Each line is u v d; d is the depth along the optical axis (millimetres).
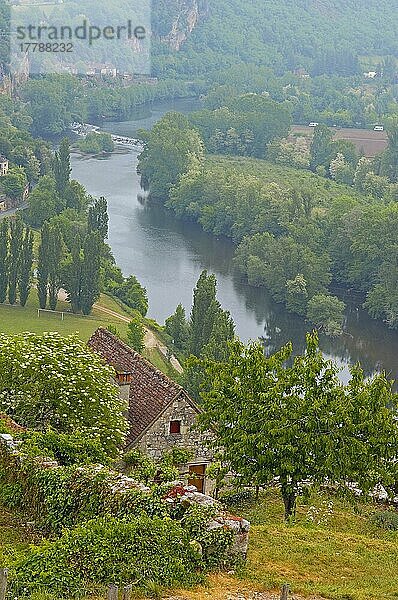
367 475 32219
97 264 108375
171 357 90188
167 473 28438
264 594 23000
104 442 36281
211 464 38031
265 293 121125
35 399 36844
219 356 77438
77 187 151500
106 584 21844
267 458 31750
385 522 34344
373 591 24234
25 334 41344
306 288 116312
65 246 124000
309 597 23203
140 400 41188
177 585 22656
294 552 27094
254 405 32812
